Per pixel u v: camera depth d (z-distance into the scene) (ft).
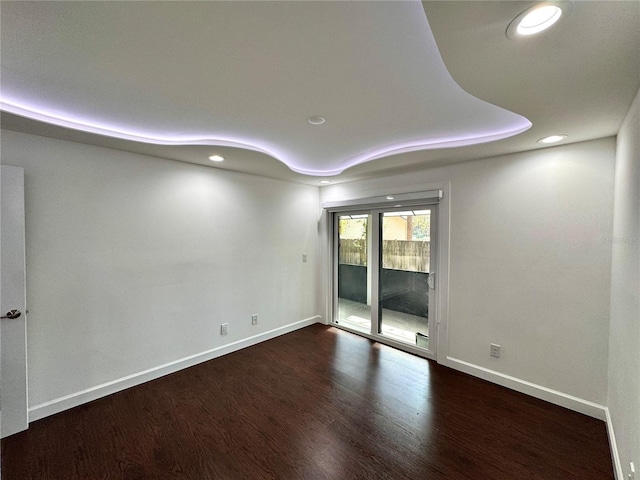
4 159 6.92
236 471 5.87
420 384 9.20
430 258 11.21
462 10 2.99
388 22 3.74
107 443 6.62
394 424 7.29
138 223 9.12
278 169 11.19
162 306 9.71
